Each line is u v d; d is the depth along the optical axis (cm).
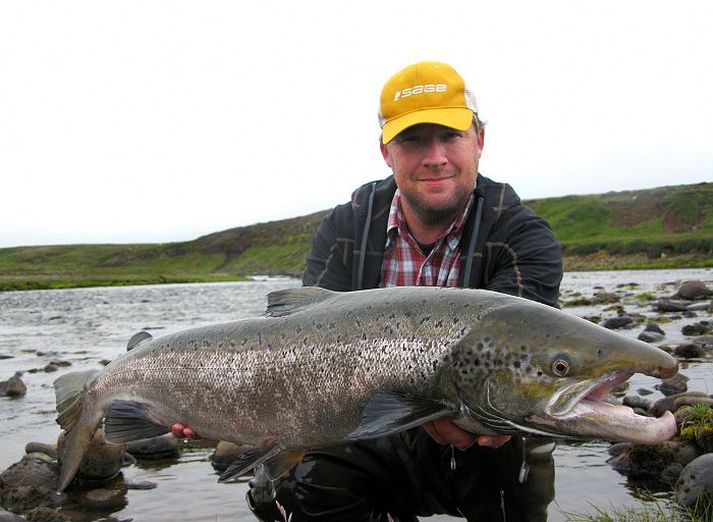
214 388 107
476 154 117
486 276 112
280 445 101
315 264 126
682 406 159
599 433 77
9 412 226
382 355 91
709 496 113
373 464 106
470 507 109
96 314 739
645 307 516
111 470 149
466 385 85
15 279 2222
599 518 109
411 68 112
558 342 80
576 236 2548
